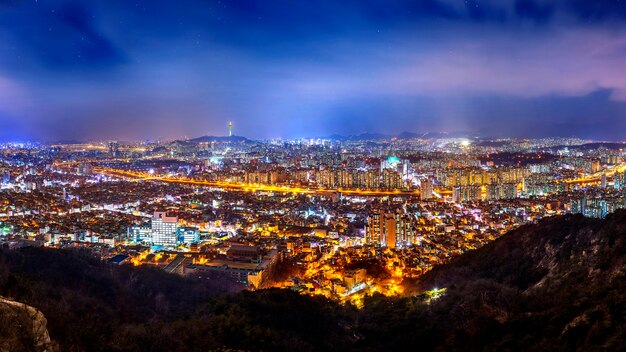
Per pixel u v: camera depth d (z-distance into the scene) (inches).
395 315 3095.5
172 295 3673.7
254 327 2600.9
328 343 2728.8
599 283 2536.9
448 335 2581.2
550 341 2116.1
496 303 2674.7
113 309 3014.3
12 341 1571.1
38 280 3065.9
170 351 2285.9
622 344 1862.7
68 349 2042.3
